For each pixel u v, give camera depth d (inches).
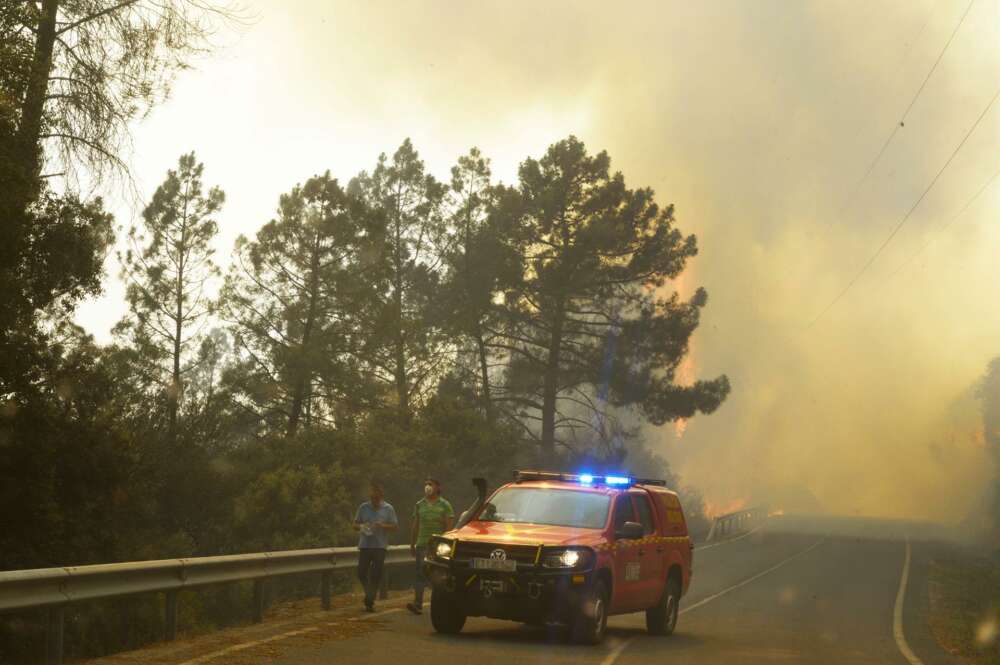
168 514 1437.0
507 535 602.2
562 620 584.1
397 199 2181.3
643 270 2164.1
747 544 2036.2
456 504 1700.3
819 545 2037.4
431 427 1732.3
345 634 585.6
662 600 691.4
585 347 2204.7
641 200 2192.4
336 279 1724.9
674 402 2174.0
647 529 683.4
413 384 1952.5
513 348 2188.7
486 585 584.1
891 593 1122.7
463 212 2175.2
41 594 424.5
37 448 890.1
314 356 1660.9
